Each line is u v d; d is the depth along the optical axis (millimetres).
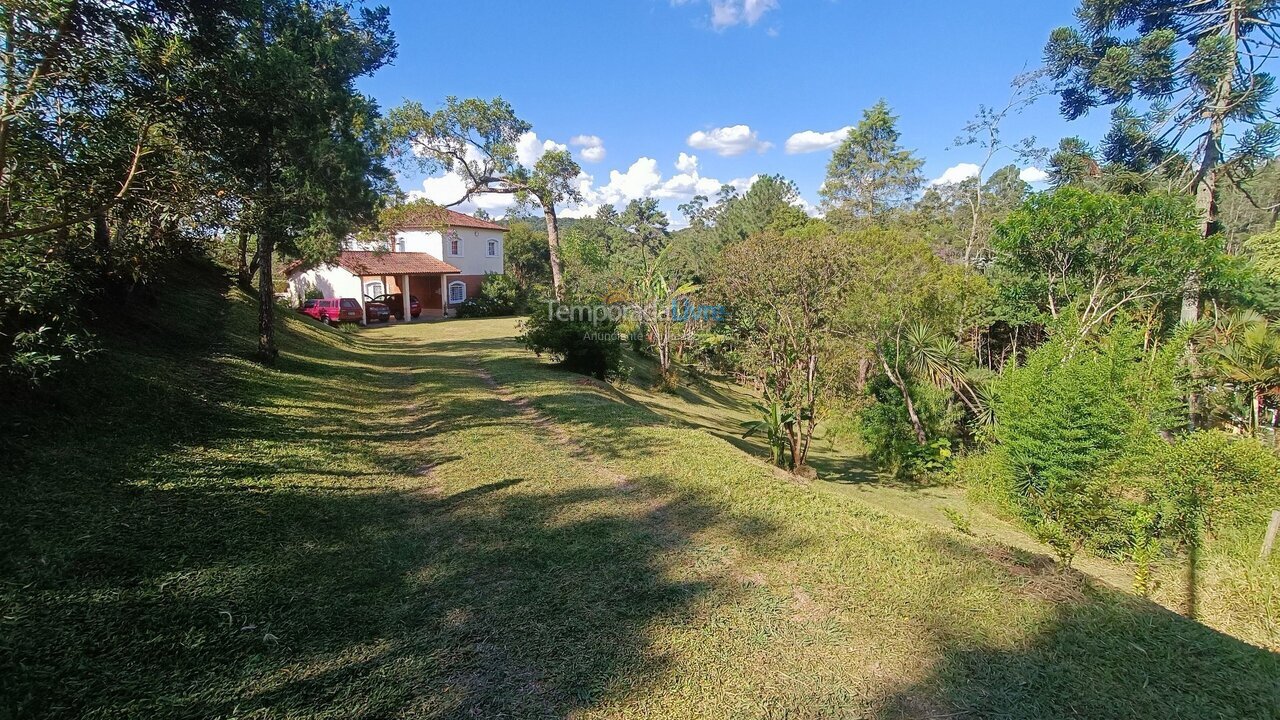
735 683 2625
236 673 2572
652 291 19984
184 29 4438
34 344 4465
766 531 4355
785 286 8781
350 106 9805
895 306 12039
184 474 4695
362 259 26328
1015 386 7914
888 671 2711
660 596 3396
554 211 25109
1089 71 16969
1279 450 9422
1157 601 5383
